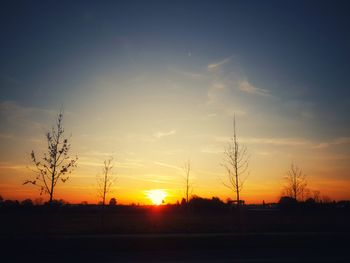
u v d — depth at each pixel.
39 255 15.38
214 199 61.06
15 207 56.84
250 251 16.20
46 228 22.62
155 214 59.94
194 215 52.50
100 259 14.34
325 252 15.77
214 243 17.95
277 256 14.63
